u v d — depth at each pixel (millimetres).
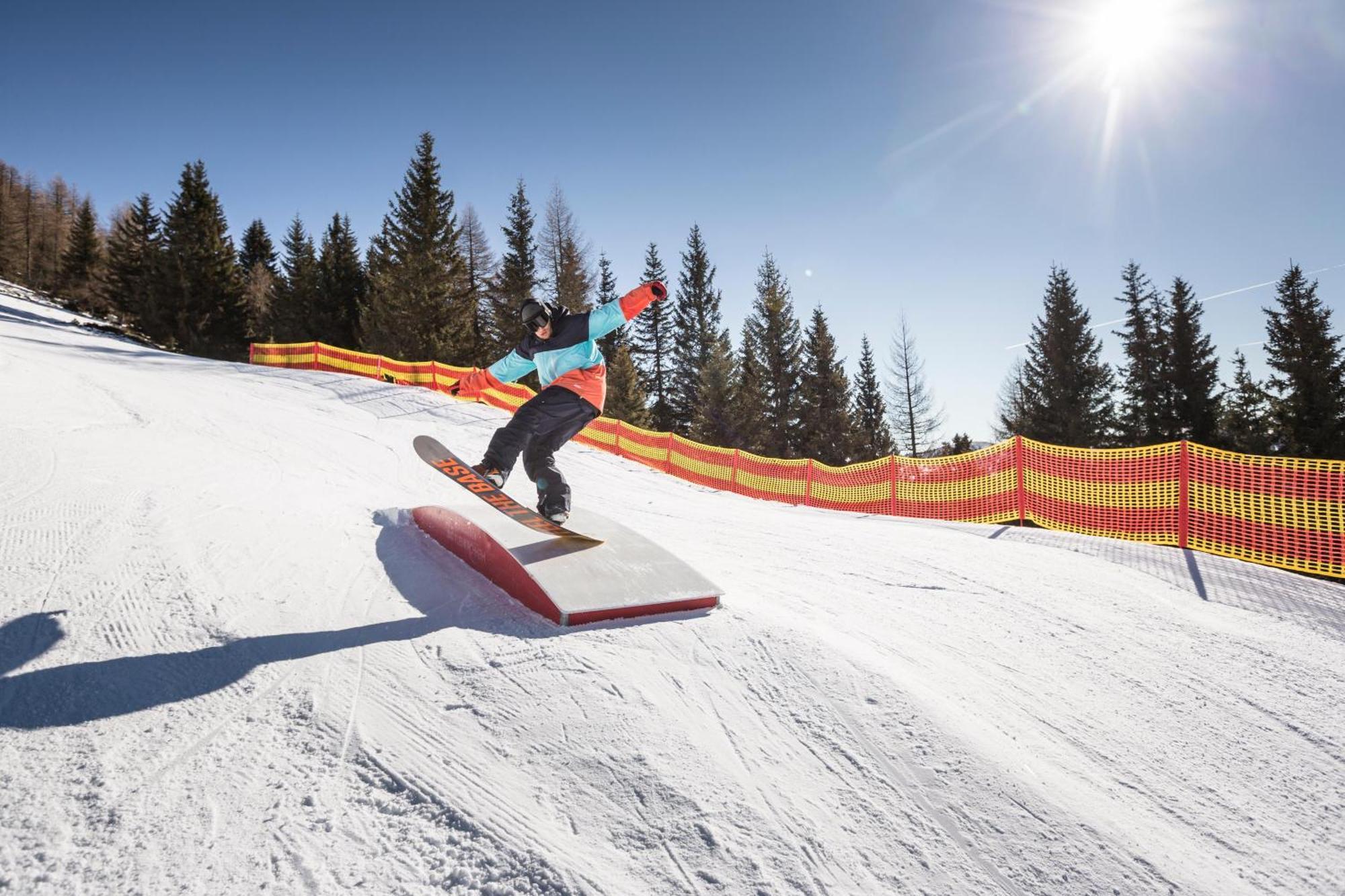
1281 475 6211
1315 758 2297
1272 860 1769
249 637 2621
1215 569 4875
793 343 43750
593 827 1659
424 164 37625
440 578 3576
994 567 4629
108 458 5309
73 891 1364
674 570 3447
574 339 3551
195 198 43906
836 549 5195
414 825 1640
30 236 68500
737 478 14734
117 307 48188
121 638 2492
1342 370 29656
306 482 6055
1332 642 3467
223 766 1826
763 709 2256
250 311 47906
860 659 2615
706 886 1493
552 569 3250
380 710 2154
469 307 39125
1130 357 36188
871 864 1603
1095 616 3641
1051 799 1898
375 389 16516
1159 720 2498
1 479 4164
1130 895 1585
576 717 2117
